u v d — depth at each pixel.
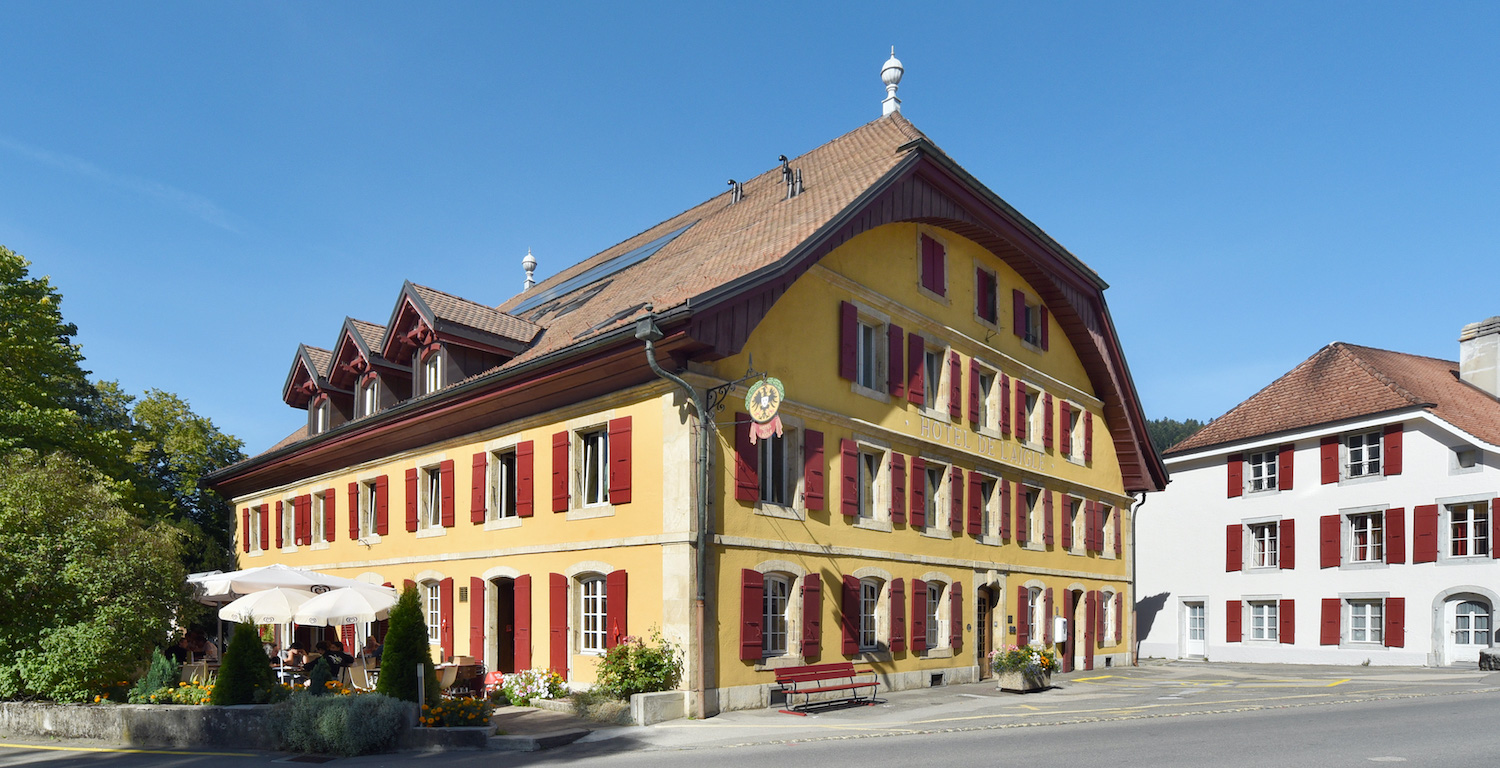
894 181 19.02
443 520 20.91
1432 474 27.22
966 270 23.23
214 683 15.41
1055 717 14.83
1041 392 25.70
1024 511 24.48
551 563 18.06
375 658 19.23
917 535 20.44
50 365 27.23
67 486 16.92
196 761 12.77
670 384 16.12
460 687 16.72
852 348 19.09
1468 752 10.19
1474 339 31.78
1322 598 29.55
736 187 24.97
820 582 17.72
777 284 16.55
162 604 17.00
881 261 20.34
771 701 16.64
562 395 18.11
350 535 23.91
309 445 24.98
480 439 20.22
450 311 21.19
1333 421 29.58
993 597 23.08
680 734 13.77
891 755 11.16
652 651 15.40
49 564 16.09
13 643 16.28
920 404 20.89
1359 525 29.14
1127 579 29.14
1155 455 29.70
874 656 18.86
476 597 19.58
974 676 21.78
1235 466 32.56
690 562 15.45
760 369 17.02
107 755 13.63
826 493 18.14
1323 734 11.80
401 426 21.66
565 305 24.09
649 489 16.30
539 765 11.44
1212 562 32.97
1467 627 26.16
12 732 16.11
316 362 26.59
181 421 37.78
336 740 12.97
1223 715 14.51
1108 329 27.94
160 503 30.73
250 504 29.22
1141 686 20.62
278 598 17.84
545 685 17.11
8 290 26.78
